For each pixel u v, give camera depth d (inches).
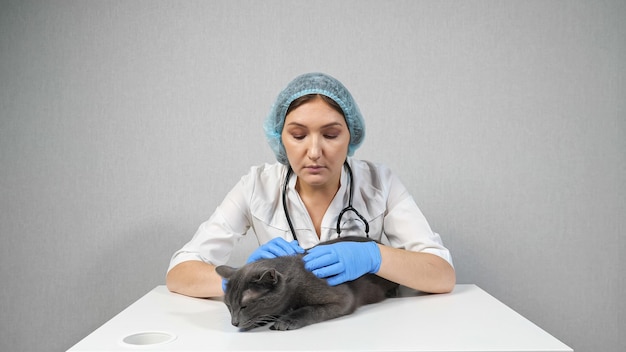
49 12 81.0
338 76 81.2
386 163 81.3
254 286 44.9
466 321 46.0
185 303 55.1
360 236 59.9
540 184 81.0
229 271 48.6
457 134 81.0
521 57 80.7
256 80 81.4
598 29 80.4
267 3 81.5
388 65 81.0
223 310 52.1
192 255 60.7
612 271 81.0
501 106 80.8
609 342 81.2
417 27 81.0
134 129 81.4
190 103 81.5
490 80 80.8
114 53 81.4
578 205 81.0
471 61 80.8
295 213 62.6
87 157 81.4
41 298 81.9
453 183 81.3
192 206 81.7
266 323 46.7
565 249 81.1
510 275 81.4
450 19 81.0
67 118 81.4
